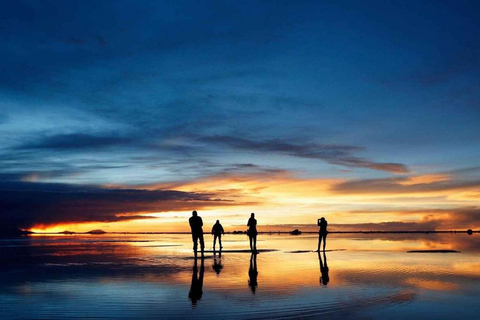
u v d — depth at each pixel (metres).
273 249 27.70
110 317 8.05
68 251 27.05
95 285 11.84
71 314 8.30
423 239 46.88
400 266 16.20
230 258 20.53
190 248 30.14
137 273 14.57
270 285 11.67
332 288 11.11
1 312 8.47
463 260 18.72
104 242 43.25
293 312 8.40
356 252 24.23
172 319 7.88
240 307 8.85
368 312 8.38
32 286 11.73
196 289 11.09
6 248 31.31
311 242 39.69
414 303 9.20
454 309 8.62
